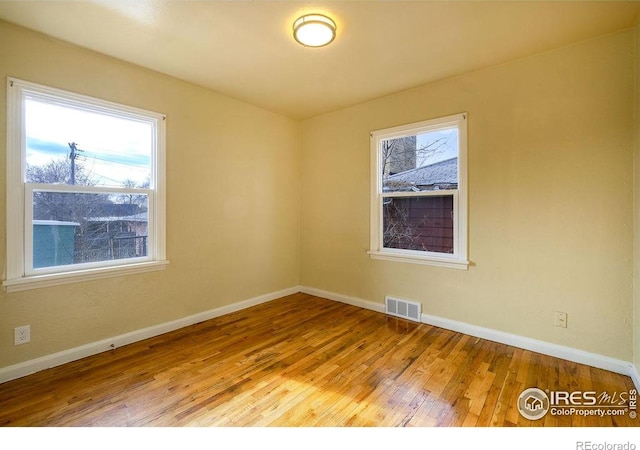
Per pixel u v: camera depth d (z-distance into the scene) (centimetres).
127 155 277
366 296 371
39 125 230
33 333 224
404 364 238
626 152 220
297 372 227
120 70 265
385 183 356
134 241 281
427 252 325
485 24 214
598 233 230
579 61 235
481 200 283
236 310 361
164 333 296
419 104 321
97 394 198
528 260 260
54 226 238
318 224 418
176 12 201
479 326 287
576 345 240
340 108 385
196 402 191
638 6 194
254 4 194
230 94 342
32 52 222
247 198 372
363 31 222
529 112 257
